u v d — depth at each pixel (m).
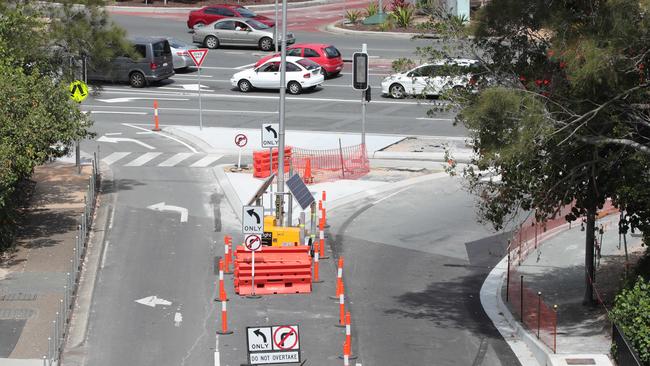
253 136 64.81
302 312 36.69
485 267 42.56
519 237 43.47
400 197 52.69
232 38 94.75
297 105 74.50
